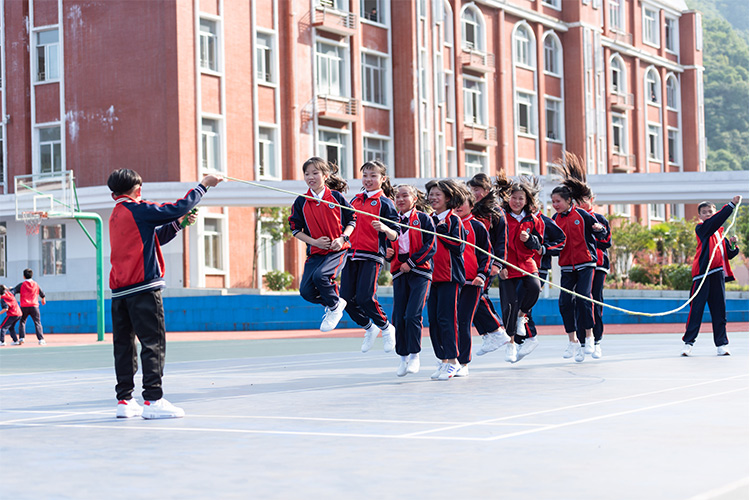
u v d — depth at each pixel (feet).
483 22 152.15
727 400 21.84
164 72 114.21
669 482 12.41
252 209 121.29
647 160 189.88
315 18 126.82
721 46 325.42
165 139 114.01
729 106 315.99
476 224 30.45
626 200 105.81
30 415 22.65
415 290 30.14
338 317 32.07
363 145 133.90
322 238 31.37
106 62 117.60
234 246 119.44
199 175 114.83
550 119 166.81
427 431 17.69
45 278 122.52
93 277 118.93
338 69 131.44
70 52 120.26
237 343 68.49
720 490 11.85
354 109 131.34
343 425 19.01
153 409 21.33
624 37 181.78
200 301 103.04
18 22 123.65
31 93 122.93
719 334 39.19
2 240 126.11
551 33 165.58
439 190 29.76
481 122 152.25
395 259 30.58
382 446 15.98
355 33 131.64
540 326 92.12
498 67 154.51
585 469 13.43
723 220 38.70
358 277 32.12
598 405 21.31
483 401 22.90
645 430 17.12
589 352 36.73
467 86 150.51
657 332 74.64
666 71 197.98
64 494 12.64
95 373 38.22
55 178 92.27
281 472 13.79
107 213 116.57
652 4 193.06
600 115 172.24
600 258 37.06
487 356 42.24
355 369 36.24
